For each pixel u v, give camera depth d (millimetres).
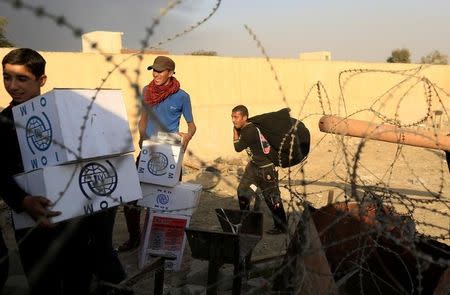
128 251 4605
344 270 3045
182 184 4262
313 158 10773
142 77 9023
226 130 11344
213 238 2945
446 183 8289
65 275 2799
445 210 5973
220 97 11250
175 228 4141
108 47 9266
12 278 3648
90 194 2506
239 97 11711
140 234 4641
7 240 4438
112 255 2986
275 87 12688
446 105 18516
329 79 14484
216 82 11156
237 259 2936
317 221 3021
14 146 2594
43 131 2441
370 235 2697
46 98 2420
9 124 2578
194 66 10672
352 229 3031
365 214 2611
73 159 2398
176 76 10336
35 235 2625
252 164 5066
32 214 2398
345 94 15062
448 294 2496
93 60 8562
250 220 3365
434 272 2818
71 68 8375
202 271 4004
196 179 8391
